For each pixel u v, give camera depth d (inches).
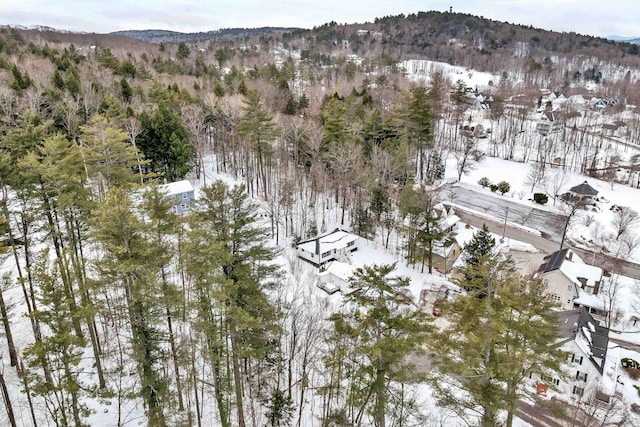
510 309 740.0
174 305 761.0
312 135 2036.2
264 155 2073.1
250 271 759.7
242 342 783.1
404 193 1736.0
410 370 737.0
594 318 1485.0
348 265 1553.9
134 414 889.5
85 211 1011.3
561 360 687.7
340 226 1952.5
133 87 2716.5
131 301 759.1
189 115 2226.9
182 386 896.3
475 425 933.2
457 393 1017.5
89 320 799.1
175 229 828.0
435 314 1401.3
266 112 1943.9
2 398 842.8
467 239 1836.9
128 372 965.8
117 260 743.7
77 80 2396.7
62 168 965.2
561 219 2224.4
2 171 912.3
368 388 753.6
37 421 831.1
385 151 2026.3
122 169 1282.0
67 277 886.4
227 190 759.1
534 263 1791.3
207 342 822.5
